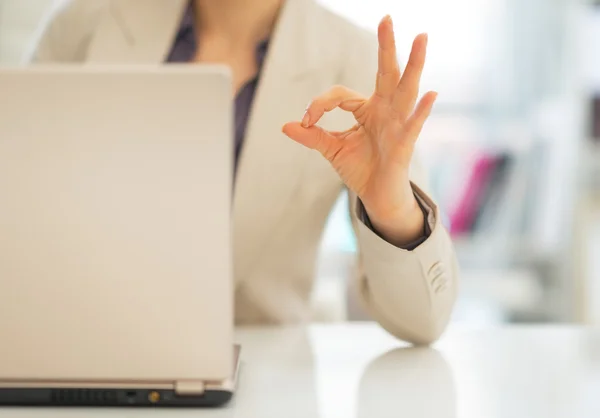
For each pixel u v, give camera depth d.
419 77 0.91
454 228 2.91
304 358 1.05
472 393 0.89
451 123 3.09
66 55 1.46
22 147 0.75
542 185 2.89
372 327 1.26
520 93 3.11
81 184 0.76
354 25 1.40
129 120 0.75
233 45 1.41
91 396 0.81
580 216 2.88
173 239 0.77
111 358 0.79
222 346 0.79
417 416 0.81
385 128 0.95
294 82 1.32
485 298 2.88
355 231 1.22
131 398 0.81
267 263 1.35
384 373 0.98
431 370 0.99
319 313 1.65
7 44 1.97
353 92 0.96
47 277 0.77
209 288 0.78
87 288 0.78
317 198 1.34
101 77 0.74
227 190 0.76
